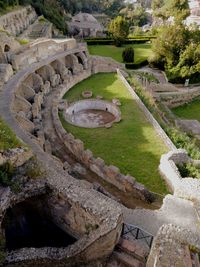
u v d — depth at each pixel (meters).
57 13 73.69
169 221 15.35
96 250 12.02
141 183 19.98
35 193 13.09
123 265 12.38
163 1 89.25
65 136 23.73
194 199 16.69
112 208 12.18
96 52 52.72
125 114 30.12
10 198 12.34
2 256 11.35
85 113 32.47
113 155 23.11
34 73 33.00
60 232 13.97
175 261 9.68
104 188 19.61
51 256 11.55
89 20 79.00
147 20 112.19
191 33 44.31
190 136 31.70
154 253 10.41
